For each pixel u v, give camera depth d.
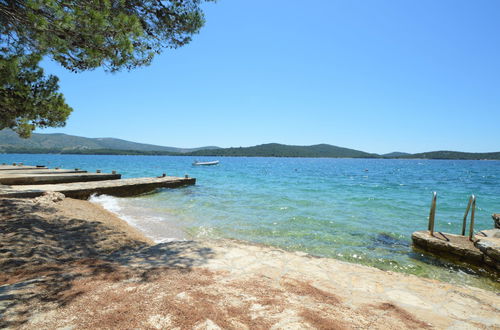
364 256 8.63
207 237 10.09
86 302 3.44
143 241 8.29
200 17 8.93
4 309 3.17
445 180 45.53
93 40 6.61
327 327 3.20
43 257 5.59
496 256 7.27
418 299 4.55
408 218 14.59
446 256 8.46
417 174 64.62
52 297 3.55
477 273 7.59
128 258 5.73
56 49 7.10
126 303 3.45
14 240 6.21
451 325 3.69
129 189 20.59
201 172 58.12
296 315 3.44
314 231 11.35
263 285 4.47
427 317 3.90
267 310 3.54
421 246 9.25
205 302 3.61
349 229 11.83
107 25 6.47
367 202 20.02
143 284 4.13
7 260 5.10
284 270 5.44
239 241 7.91
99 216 11.28
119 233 8.59
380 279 5.41
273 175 51.31
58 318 3.03
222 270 5.11
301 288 4.52
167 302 3.52
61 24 6.32
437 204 19.89
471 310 4.23
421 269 7.78
